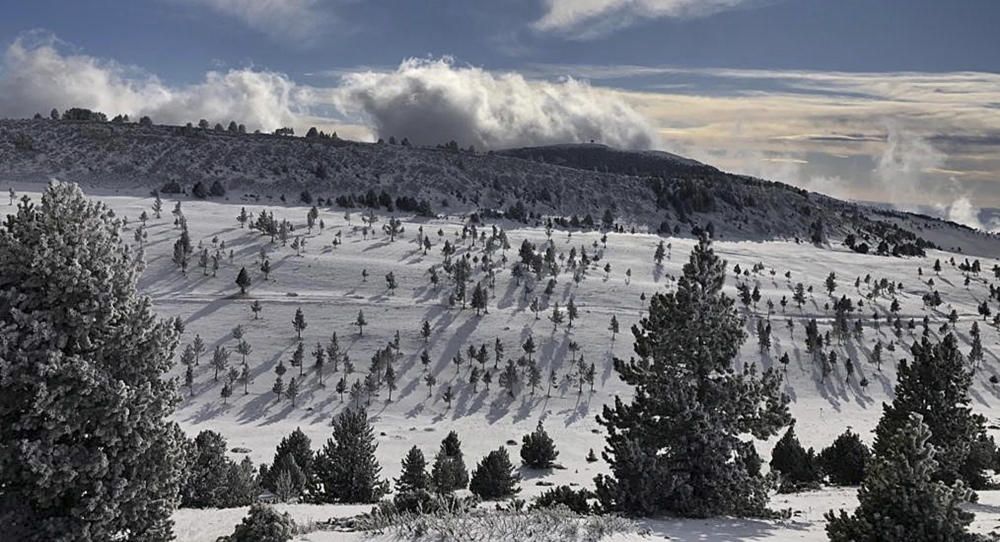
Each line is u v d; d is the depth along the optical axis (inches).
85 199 692.7
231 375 4060.0
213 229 7298.2
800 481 1866.4
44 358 627.2
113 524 659.4
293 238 7204.7
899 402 1572.3
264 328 4982.8
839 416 4106.8
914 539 730.2
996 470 1875.0
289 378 4269.2
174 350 722.8
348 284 6003.9
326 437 3228.3
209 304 5315.0
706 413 1107.3
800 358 5231.3
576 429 3585.1
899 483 754.8
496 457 1897.1
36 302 649.6
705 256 1170.6
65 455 622.2
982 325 6427.2
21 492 629.9
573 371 4633.4
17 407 627.2
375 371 4239.7
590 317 5585.6
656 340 1155.9
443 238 7721.5
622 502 1055.6
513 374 4220.0
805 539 916.6
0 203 7377.0
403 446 3002.0
